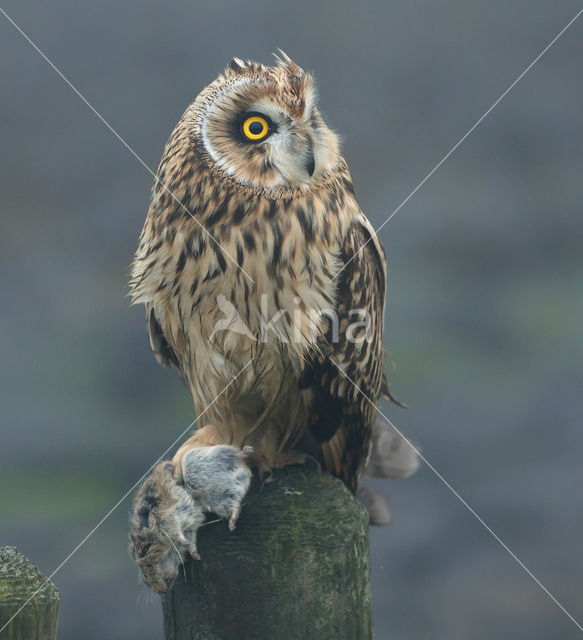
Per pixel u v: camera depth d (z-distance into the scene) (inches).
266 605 226.5
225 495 234.4
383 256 303.7
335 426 288.8
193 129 276.5
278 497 232.8
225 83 279.9
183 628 236.4
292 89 276.7
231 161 271.6
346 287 281.4
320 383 283.4
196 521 235.9
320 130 283.4
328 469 295.1
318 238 273.9
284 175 271.1
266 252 269.6
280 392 284.8
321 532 227.0
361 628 230.7
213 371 284.7
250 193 269.9
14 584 199.5
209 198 271.3
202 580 232.5
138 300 286.2
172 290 279.3
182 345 290.8
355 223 287.9
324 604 226.1
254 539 228.7
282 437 290.5
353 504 233.9
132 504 249.3
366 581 232.7
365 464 304.0
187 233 272.7
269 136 272.8
